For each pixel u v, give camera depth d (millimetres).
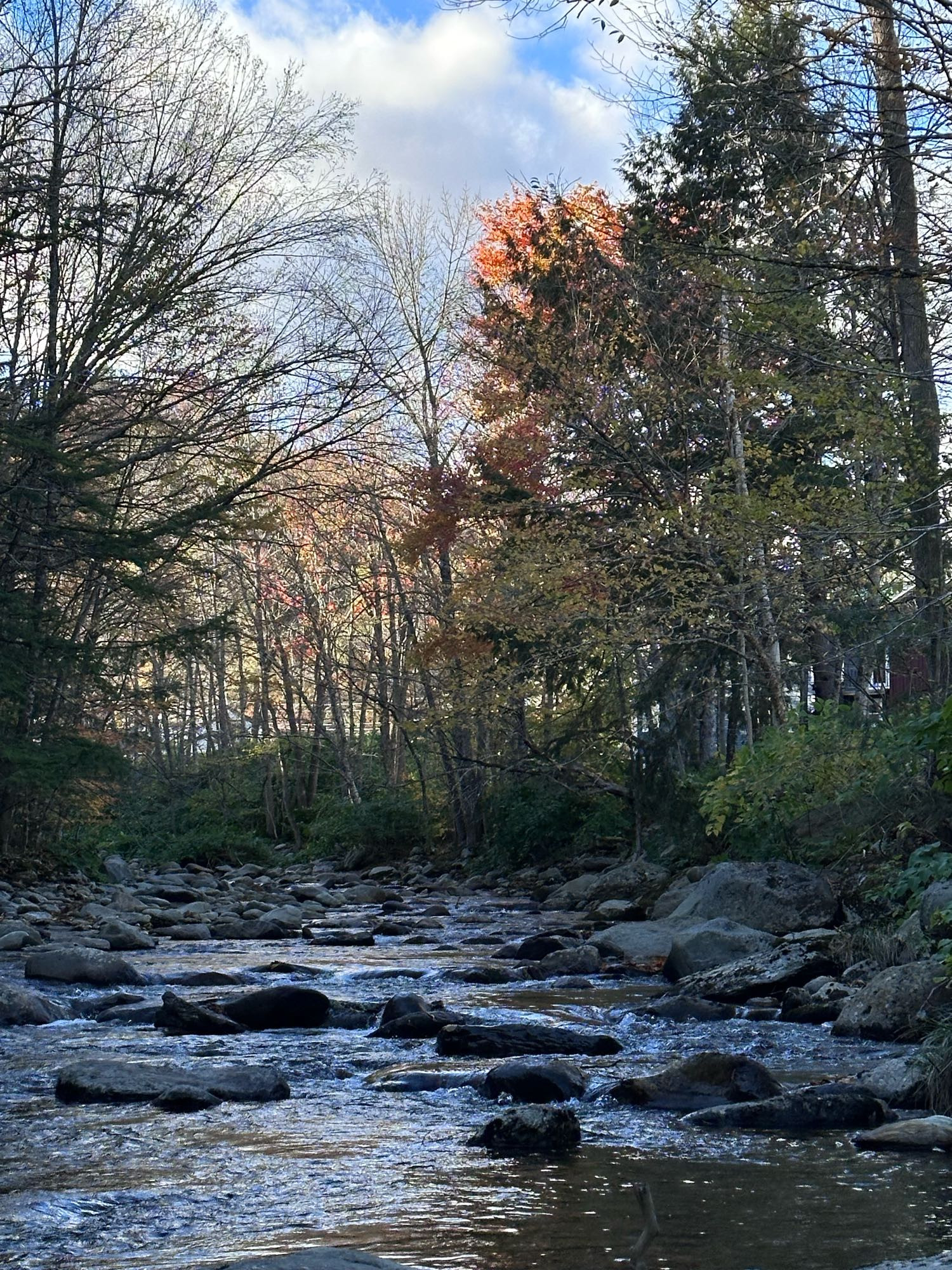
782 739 13188
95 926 16469
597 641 17531
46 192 15898
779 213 11172
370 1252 3902
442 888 25453
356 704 49281
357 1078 7160
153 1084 6582
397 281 28047
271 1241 4047
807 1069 7223
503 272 25688
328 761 40469
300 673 43969
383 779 38875
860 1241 3947
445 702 24312
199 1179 4848
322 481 23281
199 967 12711
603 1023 9141
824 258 10883
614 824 24078
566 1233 4086
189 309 19281
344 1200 4539
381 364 20609
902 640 13078
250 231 20109
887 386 12641
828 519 12719
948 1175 4812
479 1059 7648
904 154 8727
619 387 17953
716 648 19359
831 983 9711
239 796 42125
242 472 20281
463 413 27797
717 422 17578
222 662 42750
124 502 20359
